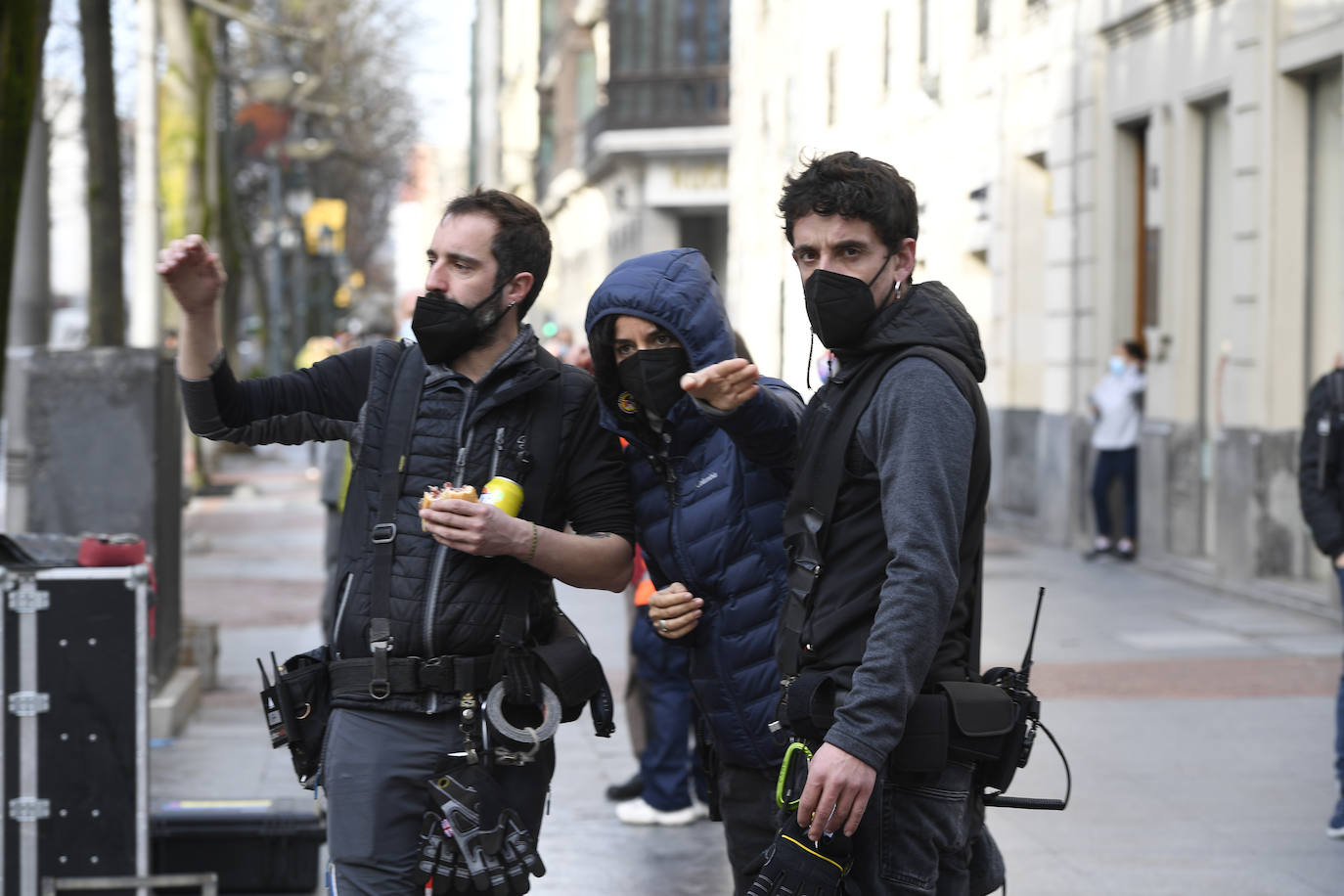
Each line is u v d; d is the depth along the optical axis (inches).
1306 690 575.2
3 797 304.3
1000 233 1083.9
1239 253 794.2
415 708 219.9
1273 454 777.6
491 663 220.7
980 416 190.9
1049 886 355.9
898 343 191.5
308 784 230.4
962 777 192.1
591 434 228.8
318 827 343.3
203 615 797.9
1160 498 904.9
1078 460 1006.4
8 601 303.6
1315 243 764.0
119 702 306.5
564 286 3403.1
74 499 495.8
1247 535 788.0
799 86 365.7
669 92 2304.4
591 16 2667.3
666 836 404.5
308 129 1957.4
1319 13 732.0
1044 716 534.3
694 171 2348.7
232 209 1742.1
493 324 224.1
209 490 1585.9
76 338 2967.5
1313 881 359.9
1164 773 457.7
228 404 227.0
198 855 339.6
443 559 220.4
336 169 3112.7
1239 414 795.4
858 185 193.2
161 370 521.7
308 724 227.3
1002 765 194.5
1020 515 1112.2
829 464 193.9
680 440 217.3
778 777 212.7
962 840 195.6
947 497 183.8
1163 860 375.6
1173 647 663.8
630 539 227.8
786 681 197.2
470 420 225.0
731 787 224.4
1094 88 988.6
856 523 192.5
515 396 225.5
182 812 346.9
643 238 2384.4
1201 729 514.3
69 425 496.7
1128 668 616.7
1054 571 903.1
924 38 366.9
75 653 305.4
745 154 465.1
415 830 221.6
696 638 221.8
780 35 391.9
